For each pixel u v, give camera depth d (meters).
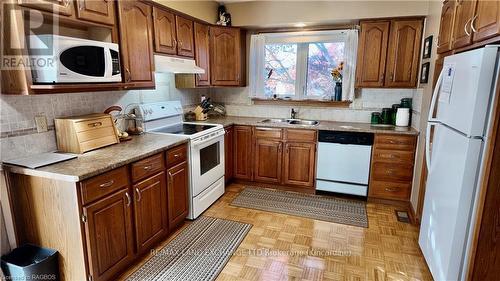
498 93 1.44
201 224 2.80
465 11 1.87
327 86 3.81
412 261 2.23
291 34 3.72
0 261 1.76
